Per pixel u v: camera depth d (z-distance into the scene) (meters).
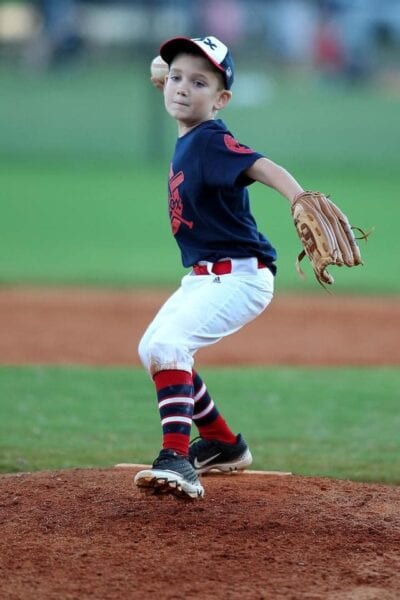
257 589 14.51
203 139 16.77
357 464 23.22
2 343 37.31
